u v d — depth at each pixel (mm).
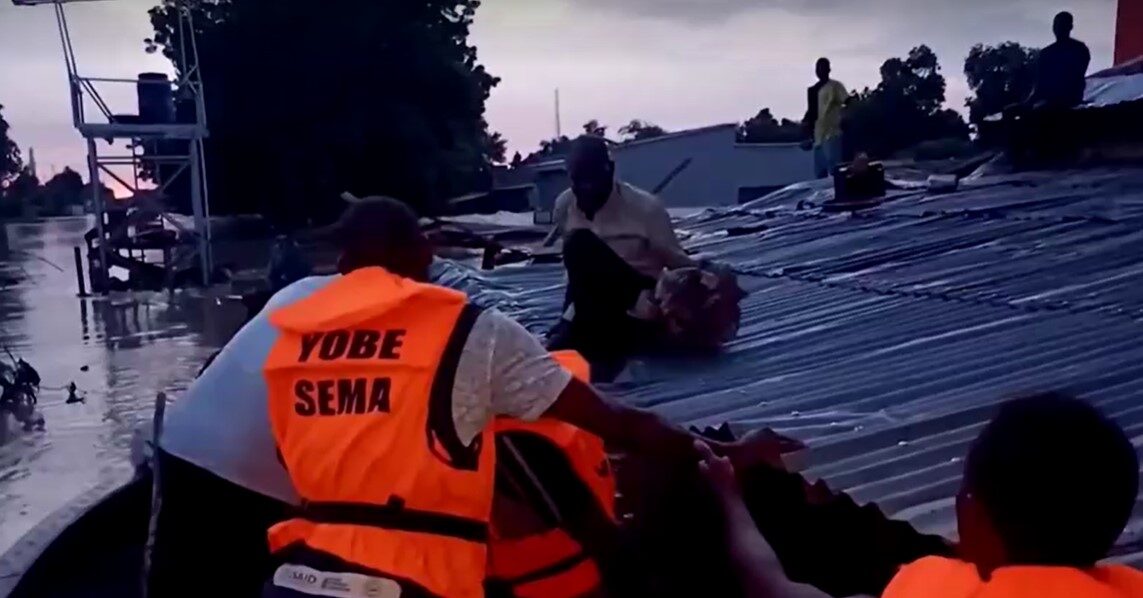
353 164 45219
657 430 2404
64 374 17891
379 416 2254
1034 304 5625
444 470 2230
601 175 5430
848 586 2930
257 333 2582
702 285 5145
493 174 56281
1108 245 7223
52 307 27047
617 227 5523
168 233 30750
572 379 2346
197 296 28094
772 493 3080
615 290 5312
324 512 2322
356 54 44188
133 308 26391
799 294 6793
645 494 2832
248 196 46656
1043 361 4395
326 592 2238
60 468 12211
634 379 4750
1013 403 1800
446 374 2244
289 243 13711
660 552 2736
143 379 17297
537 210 34906
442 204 47500
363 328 2332
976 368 4387
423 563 2225
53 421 14406
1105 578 1715
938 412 3656
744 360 5004
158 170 34031
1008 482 1705
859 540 2914
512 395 2291
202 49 43688
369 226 2609
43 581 3715
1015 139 14164
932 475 2936
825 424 3662
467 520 2264
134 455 4195
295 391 2357
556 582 2643
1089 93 14273
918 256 7711
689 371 4812
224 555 2758
